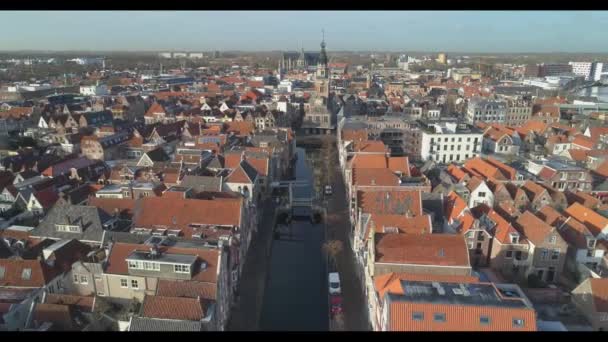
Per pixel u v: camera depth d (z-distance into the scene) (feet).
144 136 591.37
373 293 238.68
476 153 550.77
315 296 281.74
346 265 313.32
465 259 247.70
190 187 352.08
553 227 285.64
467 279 211.41
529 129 648.79
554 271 289.53
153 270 229.66
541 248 285.02
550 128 635.25
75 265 240.94
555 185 425.69
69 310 209.15
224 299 239.50
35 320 206.69
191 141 530.27
